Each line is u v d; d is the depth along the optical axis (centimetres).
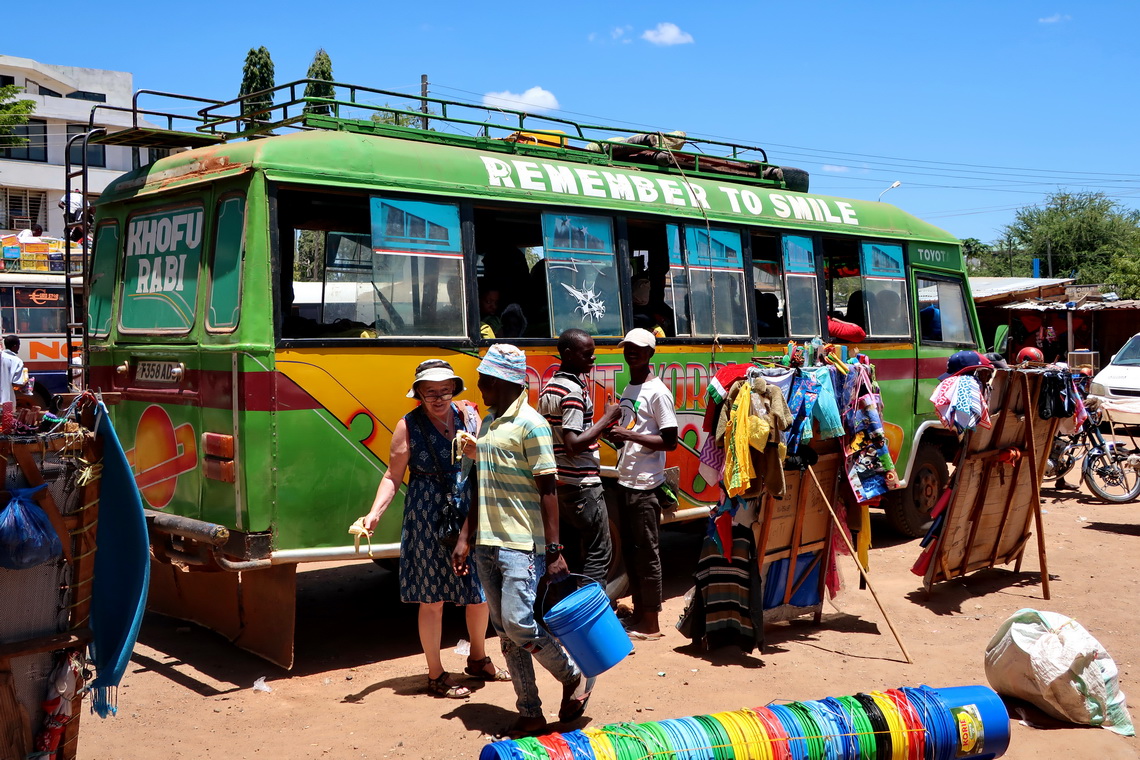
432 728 469
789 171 927
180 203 592
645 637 625
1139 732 484
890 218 952
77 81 3956
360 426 560
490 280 722
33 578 335
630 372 662
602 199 700
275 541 530
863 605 710
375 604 712
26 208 3675
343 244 718
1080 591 750
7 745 331
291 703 504
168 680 541
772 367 629
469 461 468
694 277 759
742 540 594
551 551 441
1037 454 786
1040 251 5941
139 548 351
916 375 949
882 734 406
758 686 535
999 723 433
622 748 375
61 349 1664
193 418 562
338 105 634
